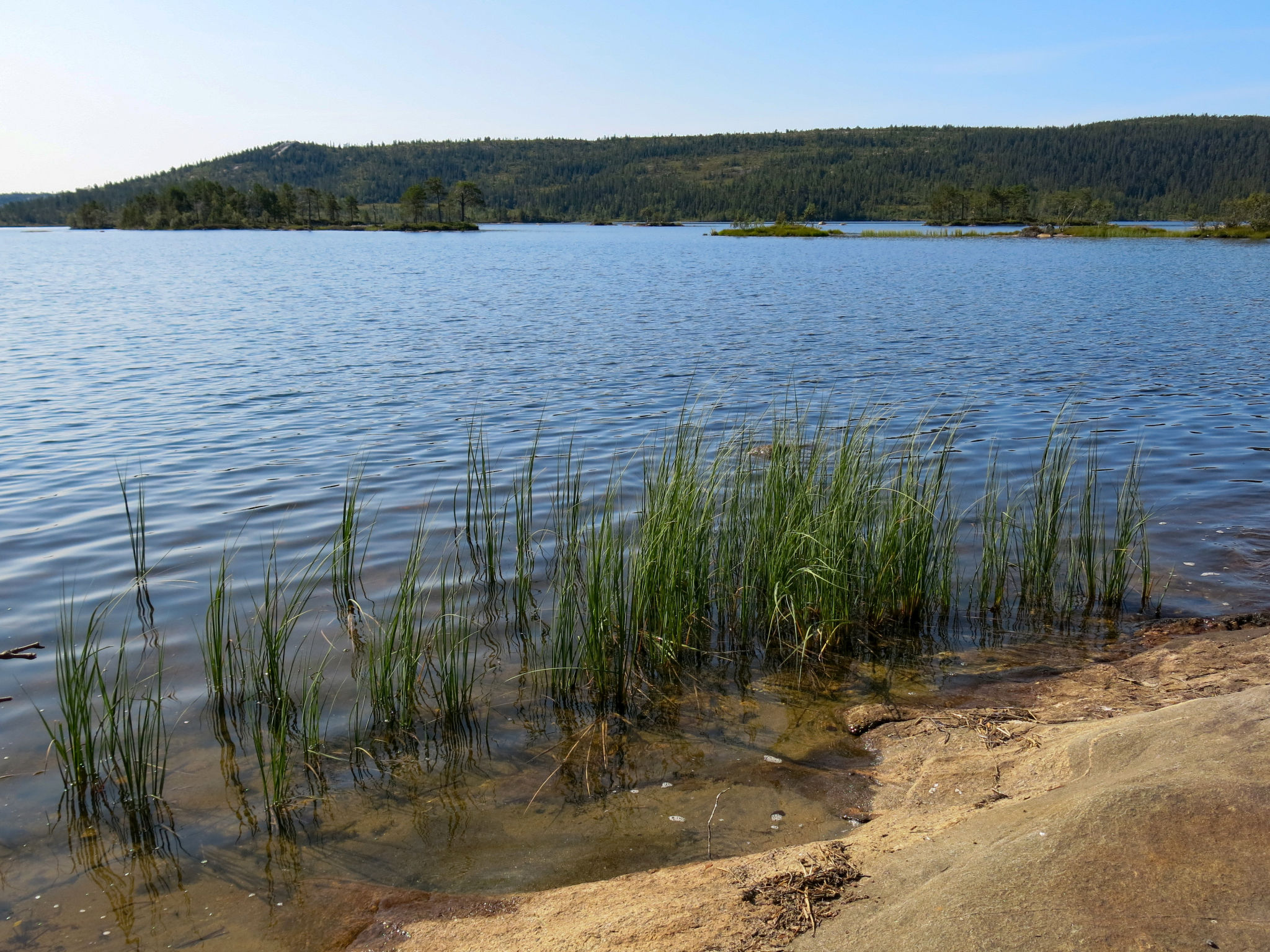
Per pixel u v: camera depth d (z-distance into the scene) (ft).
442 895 12.29
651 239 345.92
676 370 57.93
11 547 25.86
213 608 18.02
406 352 65.62
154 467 34.40
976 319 85.66
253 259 211.00
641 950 10.34
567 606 18.94
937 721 16.92
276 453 36.70
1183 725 13.52
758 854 12.59
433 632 19.56
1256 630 20.76
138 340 71.41
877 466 25.23
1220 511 29.25
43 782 14.97
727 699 18.44
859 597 22.09
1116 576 22.68
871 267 167.63
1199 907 9.11
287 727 16.52
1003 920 9.35
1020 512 28.19
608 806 14.48
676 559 20.33
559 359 62.28
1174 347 67.05
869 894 11.07
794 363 60.75
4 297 111.14
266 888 12.52
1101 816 10.72
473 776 15.44
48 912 12.01
